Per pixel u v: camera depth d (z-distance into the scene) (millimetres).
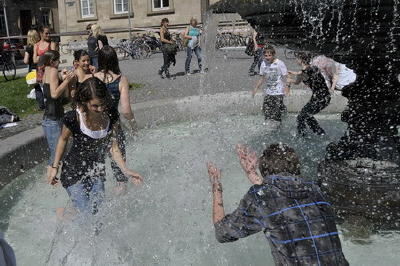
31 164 5777
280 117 7371
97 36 12422
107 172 5270
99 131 3729
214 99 8688
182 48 26203
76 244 3723
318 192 2580
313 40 3836
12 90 12516
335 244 2428
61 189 5199
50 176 3846
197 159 5965
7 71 18234
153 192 4727
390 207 3979
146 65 18922
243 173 5367
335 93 8406
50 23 49469
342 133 7172
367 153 4230
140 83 13055
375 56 3855
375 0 3146
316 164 5680
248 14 4141
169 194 4688
